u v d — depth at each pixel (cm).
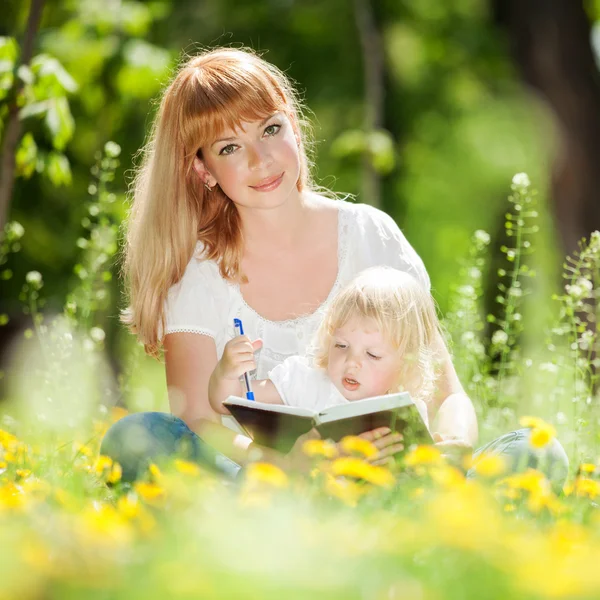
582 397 709
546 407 797
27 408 910
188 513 385
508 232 802
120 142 2089
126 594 275
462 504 345
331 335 635
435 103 2434
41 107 1020
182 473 444
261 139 641
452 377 661
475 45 2386
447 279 2442
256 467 429
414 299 634
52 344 846
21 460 645
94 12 1742
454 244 2439
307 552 301
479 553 312
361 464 435
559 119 2289
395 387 623
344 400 623
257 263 691
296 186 689
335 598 278
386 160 2172
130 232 713
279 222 679
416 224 2455
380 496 446
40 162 1080
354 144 2147
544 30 2291
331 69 2364
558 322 754
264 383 640
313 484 463
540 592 278
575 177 2281
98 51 1662
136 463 574
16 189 2133
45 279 2231
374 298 618
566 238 2275
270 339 682
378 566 304
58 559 294
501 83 2406
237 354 614
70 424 798
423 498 434
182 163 670
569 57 2288
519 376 812
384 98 2448
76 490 511
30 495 477
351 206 725
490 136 2366
